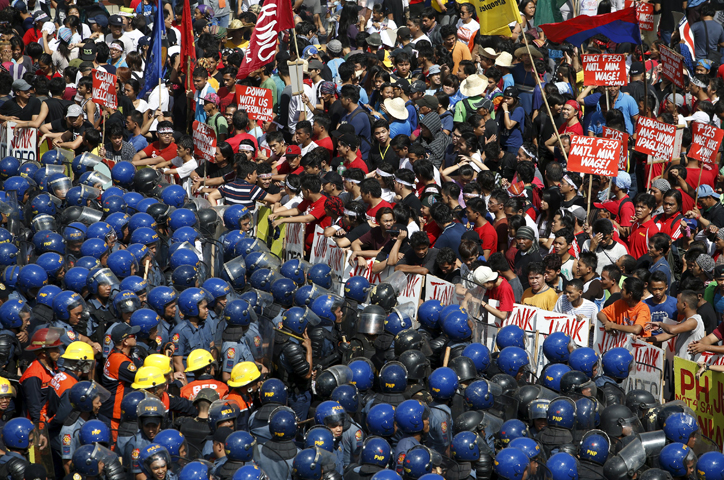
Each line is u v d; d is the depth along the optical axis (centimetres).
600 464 3409
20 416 4066
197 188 6262
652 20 6212
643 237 5212
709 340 4084
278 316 4638
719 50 8625
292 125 7212
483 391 3706
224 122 7025
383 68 8044
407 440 3491
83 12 9406
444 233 4969
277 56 7662
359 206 5222
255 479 3145
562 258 4884
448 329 4319
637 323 4328
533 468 3278
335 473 3325
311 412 3931
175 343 4319
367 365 4041
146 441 3475
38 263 4900
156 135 7394
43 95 7294
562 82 7394
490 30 6328
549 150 6688
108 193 5912
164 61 8644
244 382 3841
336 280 5309
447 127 6481
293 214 5762
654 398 3875
